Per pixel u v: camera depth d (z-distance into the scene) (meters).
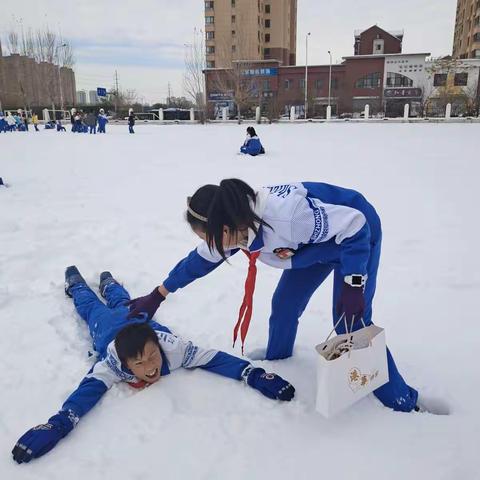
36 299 3.41
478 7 58.19
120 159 12.19
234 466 1.94
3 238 4.87
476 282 3.81
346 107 50.66
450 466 1.92
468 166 10.17
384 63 49.34
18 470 1.91
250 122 39.00
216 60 56.25
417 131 22.62
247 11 56.62
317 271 2.37
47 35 52.25
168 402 2.29
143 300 2.43
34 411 2.25
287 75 52.31
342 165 10.60
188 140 19.11
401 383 2.28
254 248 1.99
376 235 2.11
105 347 2.62
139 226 5.34
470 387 2.45
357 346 2.03
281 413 2.23
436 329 3.06
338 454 2.00
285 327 2.57
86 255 4.36
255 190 2.01
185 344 2.54
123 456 1.98
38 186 7.98
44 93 53.78
